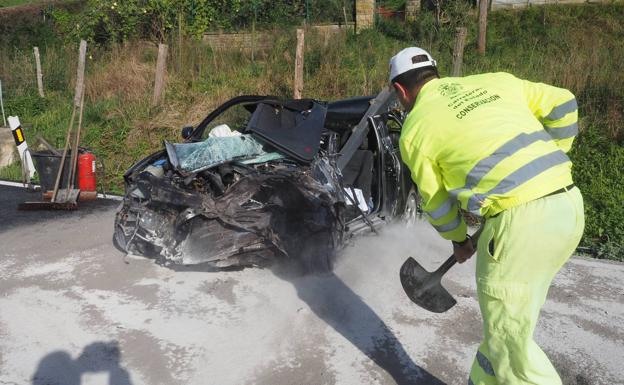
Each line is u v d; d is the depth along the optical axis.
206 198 4.15
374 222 5.04
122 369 3.22
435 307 3.06
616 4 13.41
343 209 4.50
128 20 13.08
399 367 3.26
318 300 4.02
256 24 13.93
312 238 4.33
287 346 3.45
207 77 11.01
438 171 2.40
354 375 3.18
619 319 3.85
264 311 3.85
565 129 2.59
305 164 4.52
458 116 2.35
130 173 4.78
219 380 3.13
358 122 5.32
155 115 9.57
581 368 3.28
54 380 3.12
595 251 5.26
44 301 3.99
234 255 4.27
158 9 12.94
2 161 8.52
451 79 2.57
